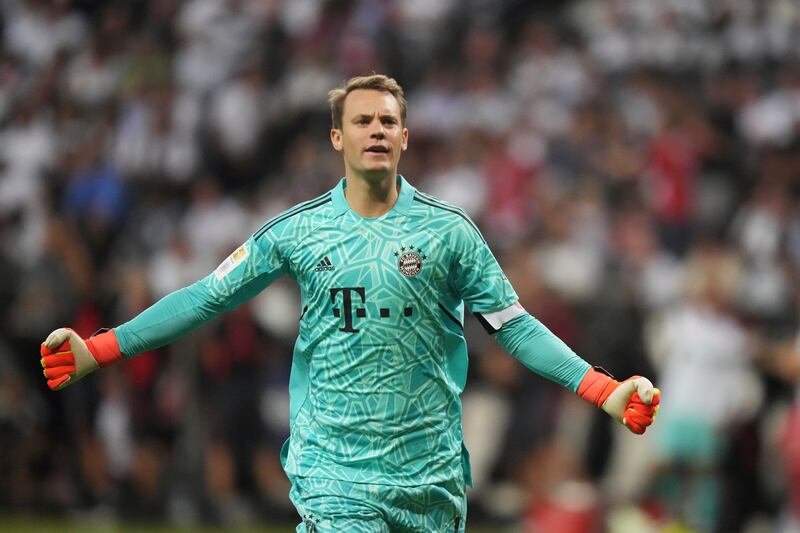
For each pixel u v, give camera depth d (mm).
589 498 28938
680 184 51062
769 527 40656
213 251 49625
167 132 57781
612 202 49156
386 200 17734
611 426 40406
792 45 58594
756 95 56312
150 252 51312
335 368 17562
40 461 45125
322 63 59719
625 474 40250
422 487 17484
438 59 59438
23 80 63219
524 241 46250
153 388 43500
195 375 42656
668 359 40188
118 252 52375
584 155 52094
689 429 39469
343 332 17484
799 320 43688
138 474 43594
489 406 41688
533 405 40938
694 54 58094
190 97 59344
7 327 46000
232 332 42438
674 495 39656
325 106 58406
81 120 60375
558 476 29953
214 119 57719
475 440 41688
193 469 42719
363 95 17719
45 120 59812
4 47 65438
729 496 40094
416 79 59500
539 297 41781
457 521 18125
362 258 17500
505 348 17984
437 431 17672
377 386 17406
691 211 50719
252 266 17969
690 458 39531
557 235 46781
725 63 57812
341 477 17406
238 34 61906
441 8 61188
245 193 56219
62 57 63688
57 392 45250
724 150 54125
